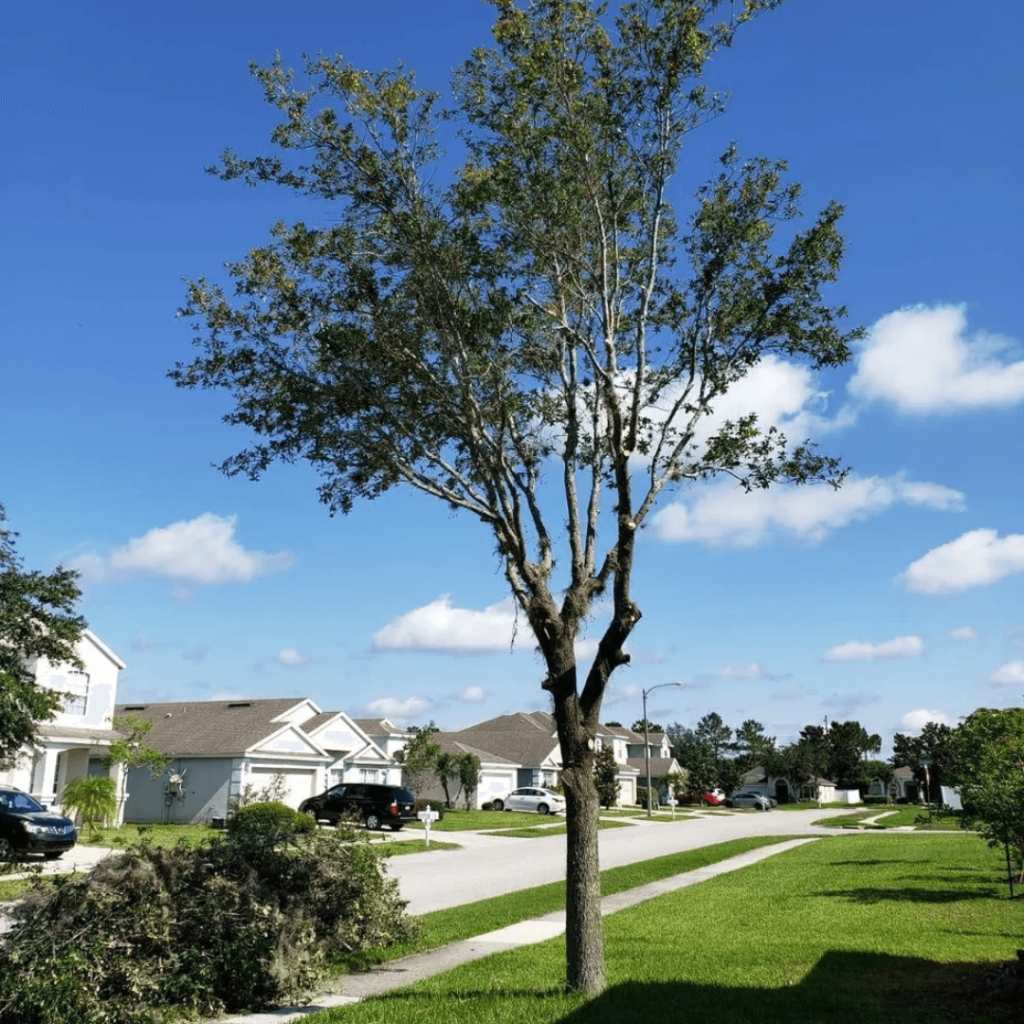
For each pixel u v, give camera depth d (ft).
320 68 33.22
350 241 34.47
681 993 30.04
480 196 32.68
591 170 32.68
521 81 31.76
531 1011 27.71
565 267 34.71
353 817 44.70
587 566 33.94
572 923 30.40
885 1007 28.14
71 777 110.32
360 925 38.45
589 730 31.04
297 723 140.15
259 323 35.12
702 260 34.45
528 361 36.55
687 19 31.32
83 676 105.29
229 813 111.86
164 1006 28.71
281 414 35.14
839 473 34.65
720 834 134.31
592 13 32.24
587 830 30.81
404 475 35.81
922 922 45.37
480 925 46.24
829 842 113.91
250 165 33.96
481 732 224.74
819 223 34.14
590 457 36.60
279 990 31.01
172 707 147.95
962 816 62.28
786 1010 27.81
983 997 29.22
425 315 34.47
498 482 33.81
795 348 35.01
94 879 30.91
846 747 366.63
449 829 129.18
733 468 34.99
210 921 31.22
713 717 359.25
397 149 33.78
